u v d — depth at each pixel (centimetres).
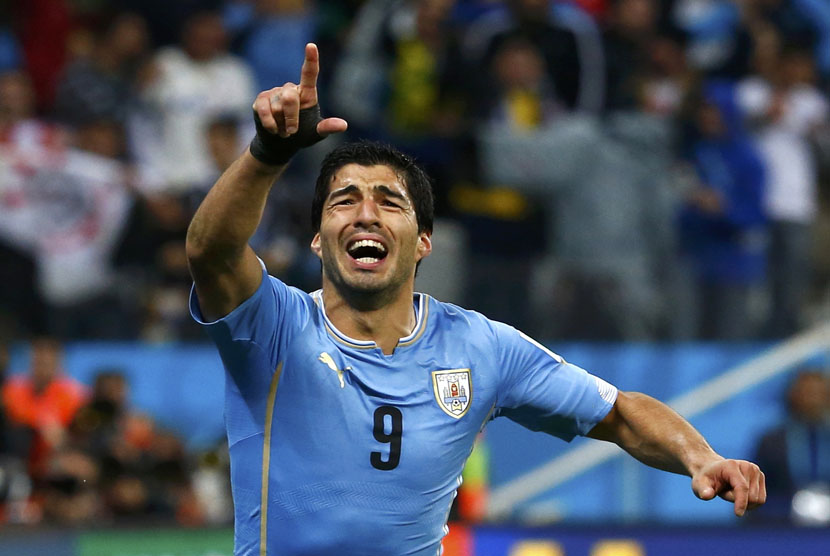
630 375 3177
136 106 3422
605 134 3300
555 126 3341
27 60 3706
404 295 1248
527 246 3234
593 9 3694
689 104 3434
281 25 3597
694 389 3186
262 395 1202
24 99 3366
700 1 3912
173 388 3095
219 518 2683
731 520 2884
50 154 3203
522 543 2544
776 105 3575
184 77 3462
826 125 3656
